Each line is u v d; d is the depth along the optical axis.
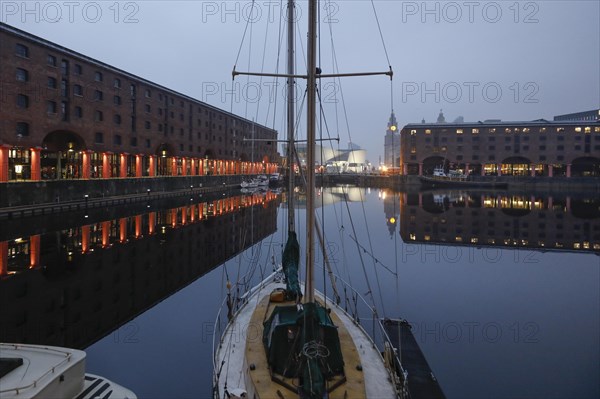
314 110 6.07
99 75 54.81
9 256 25.44
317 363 6.09
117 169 59.38
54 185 43.16
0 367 8.09
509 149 96.62
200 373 11.03
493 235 36.31
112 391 9.20
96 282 20.70
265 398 6.15
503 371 10.77
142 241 31.47
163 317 15.70
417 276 21.88
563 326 14.41
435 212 53.78
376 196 82.06
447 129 101.25
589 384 9.91
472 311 16.02
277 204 63.97
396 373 8.26
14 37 41.28
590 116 133.88
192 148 82.75
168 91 72.88
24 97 42.56
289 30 12.49
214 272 22.95
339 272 22.39
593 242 33.12
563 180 89.62
